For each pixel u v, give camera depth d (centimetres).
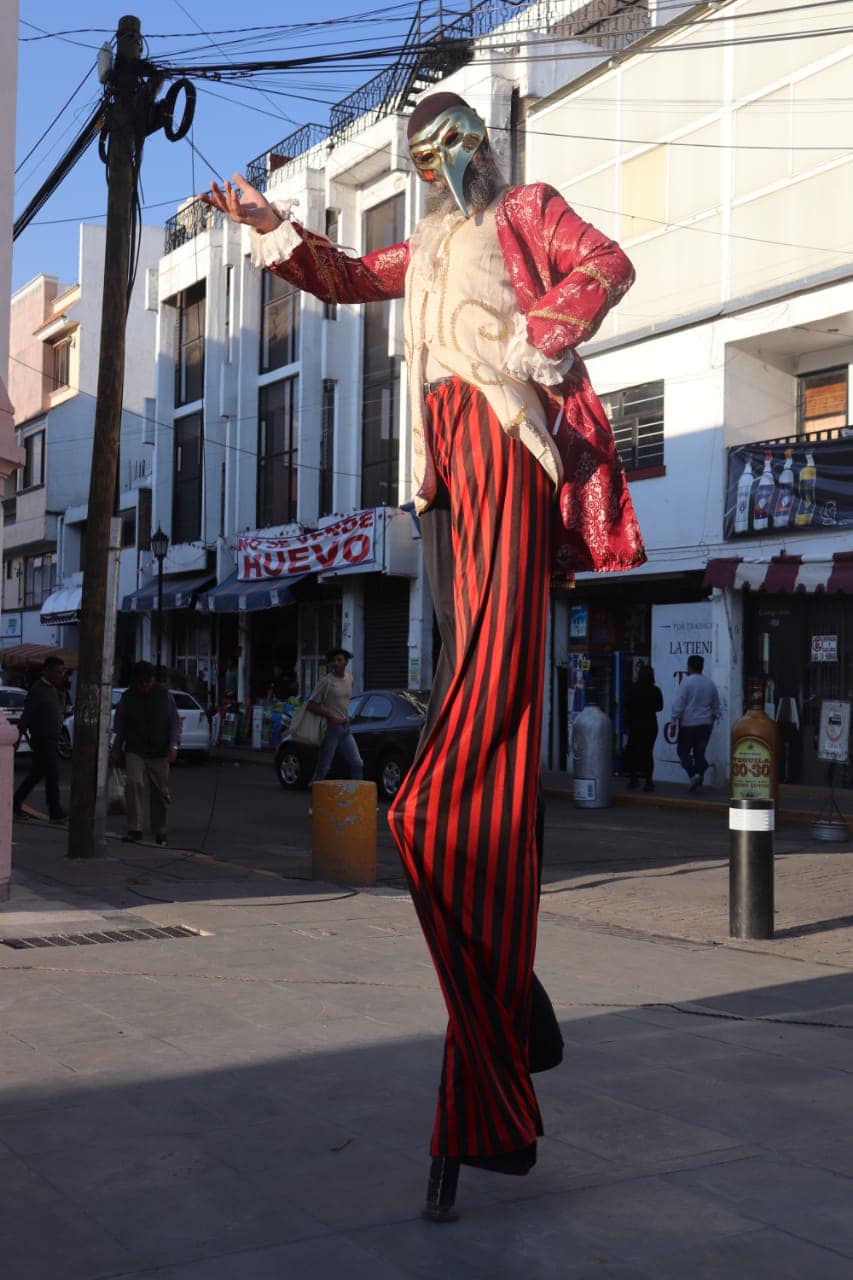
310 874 1051
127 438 4278
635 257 2002
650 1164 358
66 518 4125
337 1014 534
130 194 1109
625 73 2016
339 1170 351
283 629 2969
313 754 1888
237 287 3078
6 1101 411
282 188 2767
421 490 301
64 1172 348
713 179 1875
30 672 1545
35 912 794
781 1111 410
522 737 283
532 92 2241
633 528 287
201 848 1232
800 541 1744
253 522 3036
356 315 2709
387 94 2561
